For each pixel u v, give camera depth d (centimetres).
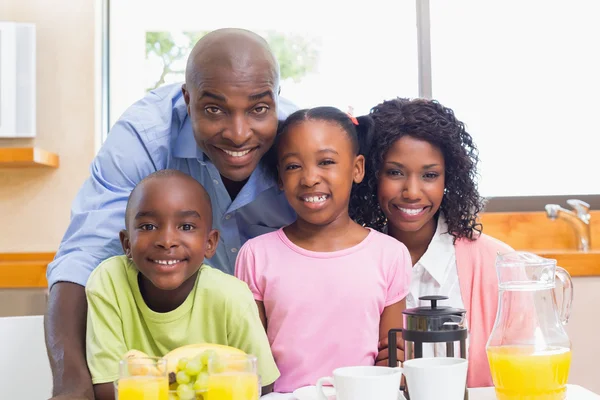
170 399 95
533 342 104
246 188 148
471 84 302
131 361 90
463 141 161
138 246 119
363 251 139
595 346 237
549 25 298
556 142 297
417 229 153
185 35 312
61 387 113
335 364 131
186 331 124
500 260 109
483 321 153
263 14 308
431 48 302
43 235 294
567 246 279
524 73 299
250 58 129
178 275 120
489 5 301
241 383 90
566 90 297
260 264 139
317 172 137
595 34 296
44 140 296
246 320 123
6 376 140
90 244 136
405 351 104
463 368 94
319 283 134
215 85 127
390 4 305
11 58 289
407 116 153
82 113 297
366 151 155
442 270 155
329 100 304
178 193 120
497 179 300
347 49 304
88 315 121
